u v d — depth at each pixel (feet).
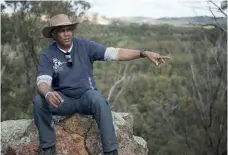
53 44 13.93
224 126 55.01
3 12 64.75
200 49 59.11
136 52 13.78
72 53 13.73
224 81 55.47
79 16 61.77
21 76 66.54
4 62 65.36
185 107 62.08
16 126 16.33
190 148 58.23
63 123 14.74
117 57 13.87
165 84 71.51
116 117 15.90
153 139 59.11
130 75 72.49
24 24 62.69
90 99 13.35
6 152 14.99
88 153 14.40
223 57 54.44
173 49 75.00
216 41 55.16
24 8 62.69
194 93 59.47
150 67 80.74
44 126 13.39
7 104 63.62
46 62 13.51
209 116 57.62
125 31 90.68
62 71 13.56
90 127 14.75
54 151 13.66
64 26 13.34
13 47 66.18
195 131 59.72
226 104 55.36
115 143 13.30
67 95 13.74
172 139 60.64
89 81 13.88
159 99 69.67
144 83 73.97
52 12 60.29
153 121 64.54
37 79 13.32
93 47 14.02
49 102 12.12
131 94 73.31
